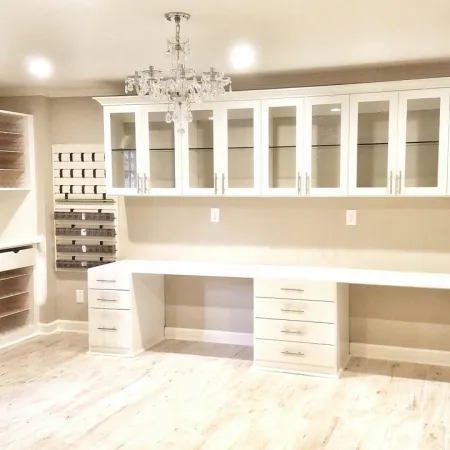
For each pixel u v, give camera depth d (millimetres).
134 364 4223
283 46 3381
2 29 2963
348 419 3227
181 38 3158
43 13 2680
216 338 4809
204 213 4715
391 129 3850
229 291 4742
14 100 5043
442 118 3730
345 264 4359
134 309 4406
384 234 4238
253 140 4180
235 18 2777
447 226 4082
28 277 5105
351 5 2584
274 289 3988
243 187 4242
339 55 3641
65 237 5121
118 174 4578
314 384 3785
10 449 2896
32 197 5055
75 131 5020
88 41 3234
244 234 4613
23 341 4879
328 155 4031
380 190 3918
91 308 4461
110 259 5004
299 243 4469
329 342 3879
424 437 2998
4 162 4969
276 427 3129
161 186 4461
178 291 4887
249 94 4137
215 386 3756
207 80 2996
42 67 3994
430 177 3811
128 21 2814
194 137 4336
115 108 4492
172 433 3064
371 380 3855
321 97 3992
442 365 4180
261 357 4074
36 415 3312
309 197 4375
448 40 3270
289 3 2539
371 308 4336
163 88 2996
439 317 4184
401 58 3742
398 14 2732
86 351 4566
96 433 3072
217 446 2912
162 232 4848
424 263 4156
